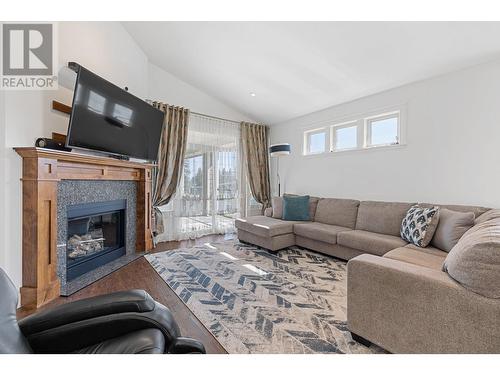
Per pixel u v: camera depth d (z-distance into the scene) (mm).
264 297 2162
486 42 2289
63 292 2236
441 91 2881
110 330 1020
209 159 4793
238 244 3984
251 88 4172
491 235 1159
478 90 2607
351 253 2953
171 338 1067
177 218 4367
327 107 4199
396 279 1343
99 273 2672
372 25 2389
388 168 3404
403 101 3229
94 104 2418
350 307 1547
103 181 2922
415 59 2670
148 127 3350
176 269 2852
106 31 3074
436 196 2939
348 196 3924
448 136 2830
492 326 1050
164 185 4145
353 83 3344
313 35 2688
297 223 3699
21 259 2000
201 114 4699
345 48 2750
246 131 5234
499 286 1043
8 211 1922
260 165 5414
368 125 3715
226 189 4984
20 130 2018
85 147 2393
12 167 1943
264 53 3215
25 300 1983
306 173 4656
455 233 2117
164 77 4309
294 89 3857
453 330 1153
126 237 3359
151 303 1105
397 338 1338
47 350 984
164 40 3504
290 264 3008
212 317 1849
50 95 2318
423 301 1246
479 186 2613
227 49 3332
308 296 2178
